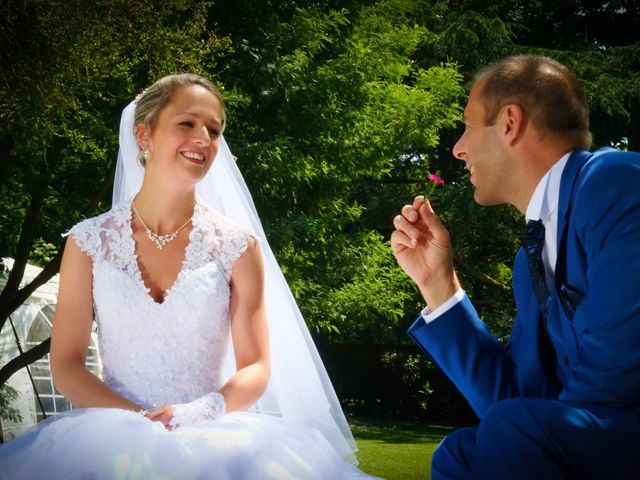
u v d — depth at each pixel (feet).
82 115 27.12
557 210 7.24
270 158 31.50
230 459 7.34
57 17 21.95
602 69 62.59
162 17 24.76
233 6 33.24
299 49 34.78
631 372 6.32
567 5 68.39
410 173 62.80
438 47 60.29
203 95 8.72
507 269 64.28
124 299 8.37
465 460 8.08
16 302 30.12
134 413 7.59
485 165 7.71
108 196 32.35
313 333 63.16
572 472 6.37
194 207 8.87
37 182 28.58
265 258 9.89
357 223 59.31
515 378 8.37
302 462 7.63
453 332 8.48
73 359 8.36
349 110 35.78
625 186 6.73
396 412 66.59
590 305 6.57
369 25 38.93
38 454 7.35
